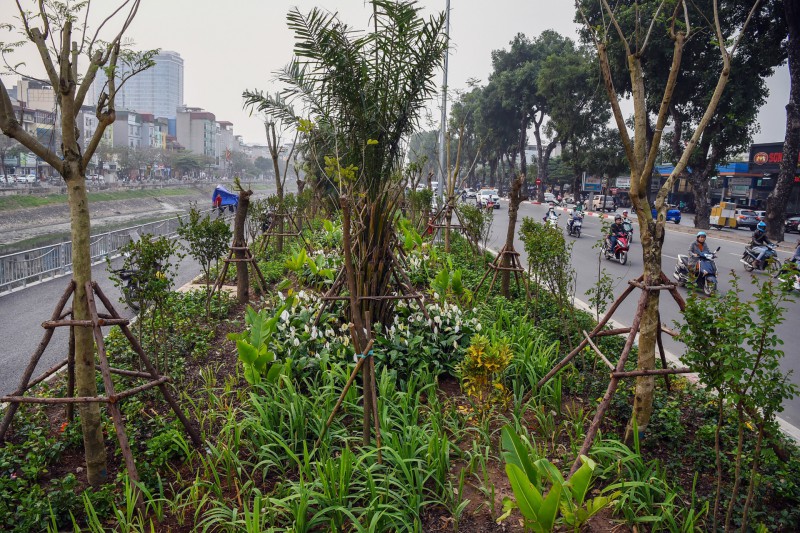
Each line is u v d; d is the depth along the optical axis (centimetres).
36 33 417
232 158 12200
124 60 444
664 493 400
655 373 448
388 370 595
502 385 537
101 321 420
